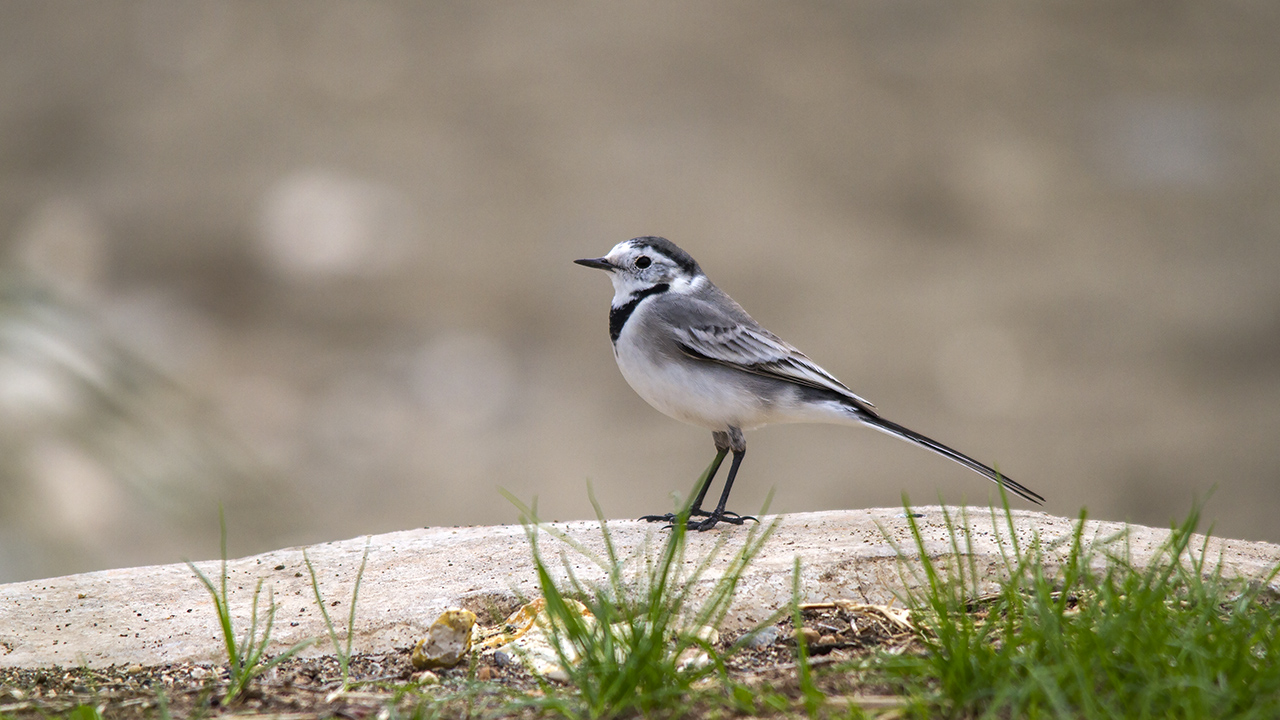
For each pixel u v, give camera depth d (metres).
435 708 4.59
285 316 19.50
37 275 10.85
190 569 6.49
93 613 5.80
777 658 5.14
